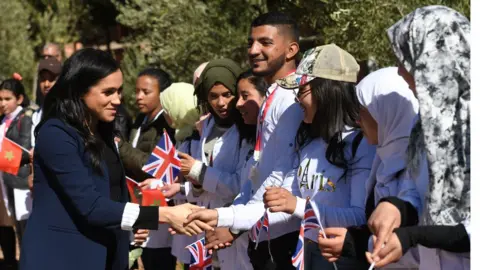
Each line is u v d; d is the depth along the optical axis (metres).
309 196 3.48
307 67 3.44
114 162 3.62
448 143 2.47
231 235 3.92
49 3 17.31
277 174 3.75
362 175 3.36
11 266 7.69
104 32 17.17
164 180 4.65
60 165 3.34
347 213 3.31
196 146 5.05
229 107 4.57
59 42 16.83
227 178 4.50
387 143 3.04
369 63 6.99
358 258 2.88
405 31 2.57
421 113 2.49
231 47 8.88
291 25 4.02
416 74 2.51
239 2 8.86
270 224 3.63
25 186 7.11
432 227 2.45
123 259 3.61
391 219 2.58
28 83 16.28
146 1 10.34
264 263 3.80
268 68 3.98
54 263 3.37
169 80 6.05
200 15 9.13
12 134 7.07
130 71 11.30
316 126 3.46
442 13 2.52
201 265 4.09
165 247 5.50
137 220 3.44
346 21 6.79
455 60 2.48
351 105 3.41
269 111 3.84
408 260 2.96
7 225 7.61
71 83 3.43
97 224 3.38
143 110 5.93
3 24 16.12
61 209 3.41
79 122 3.42
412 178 2.80
